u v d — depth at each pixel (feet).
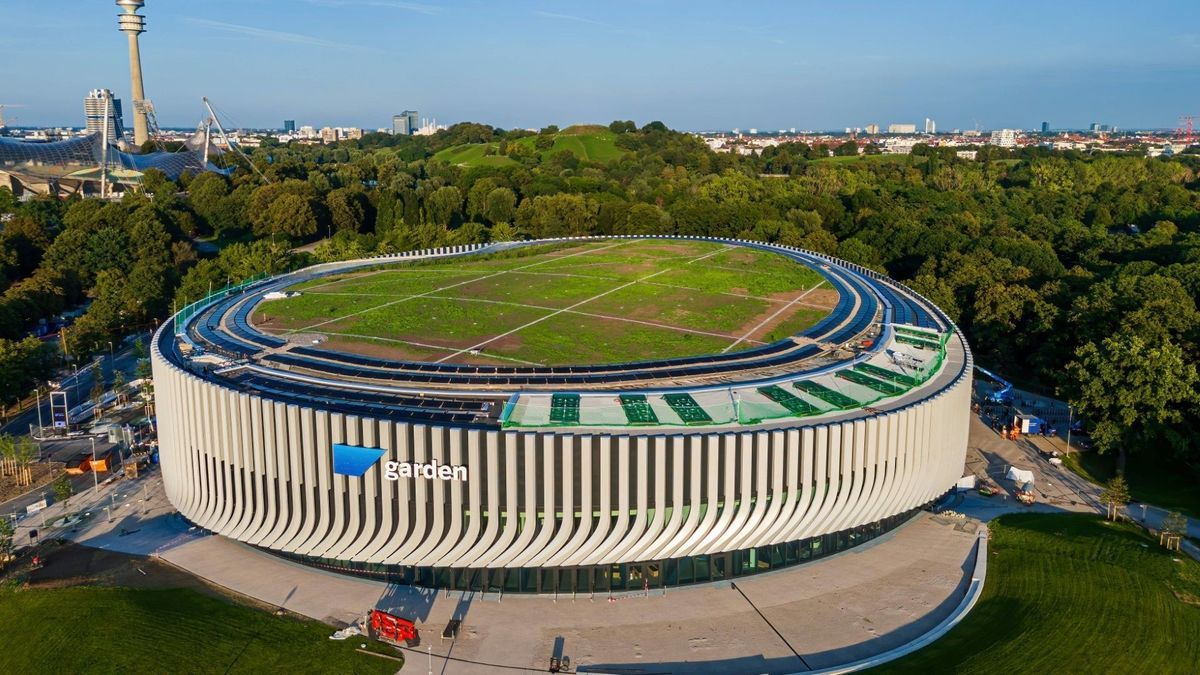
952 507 318.45
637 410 250.16
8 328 535.60
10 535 273.33
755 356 304.30
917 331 333.21
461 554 241.55
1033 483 347.36
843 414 255.91
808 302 383.86
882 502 263.29
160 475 354.95
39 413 432.66
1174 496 338.34
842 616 236.84
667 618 235.81
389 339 321.93
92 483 348.79
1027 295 498.28
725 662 214.90
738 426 242.58
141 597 244.42
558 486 233.55
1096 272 603.26
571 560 239.71
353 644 222.07
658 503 235.81
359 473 240.12
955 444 294.05
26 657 216.33
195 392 264.93
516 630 229.66
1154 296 444.55
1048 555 271.69
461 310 365.20
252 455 256.11
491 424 237.45
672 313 363.35
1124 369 352.28
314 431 245.24
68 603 239.71
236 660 214.69
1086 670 209.77
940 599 246.06
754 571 261.44
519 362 296.30
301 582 255.91
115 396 457.68
